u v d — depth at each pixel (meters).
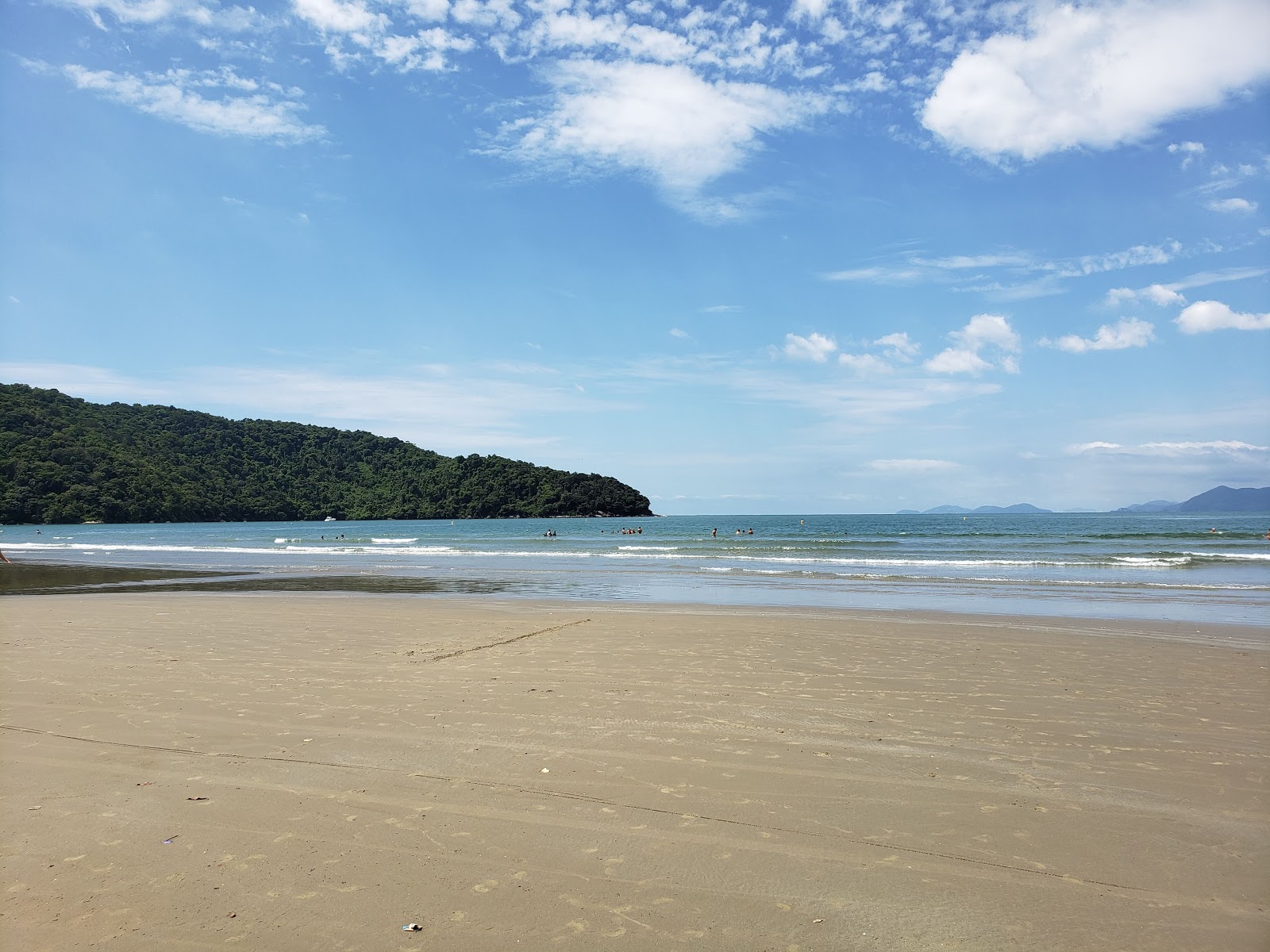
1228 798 5.20
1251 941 3.49
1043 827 4.72
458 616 14.63
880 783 5.45
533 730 6.69
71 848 4.37
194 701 7.68
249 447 152.75
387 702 7.66
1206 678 9.08
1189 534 53.94
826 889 3.96
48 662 9.80
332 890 3.91
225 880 4.01
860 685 8.59
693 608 16.31
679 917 3.68
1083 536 52.97
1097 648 11.13
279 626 13.30
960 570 27.75
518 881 4.01
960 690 8.35
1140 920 3.68
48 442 114.38
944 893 3.91
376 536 70.31
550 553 39.34
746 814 4.88
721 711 7.39
